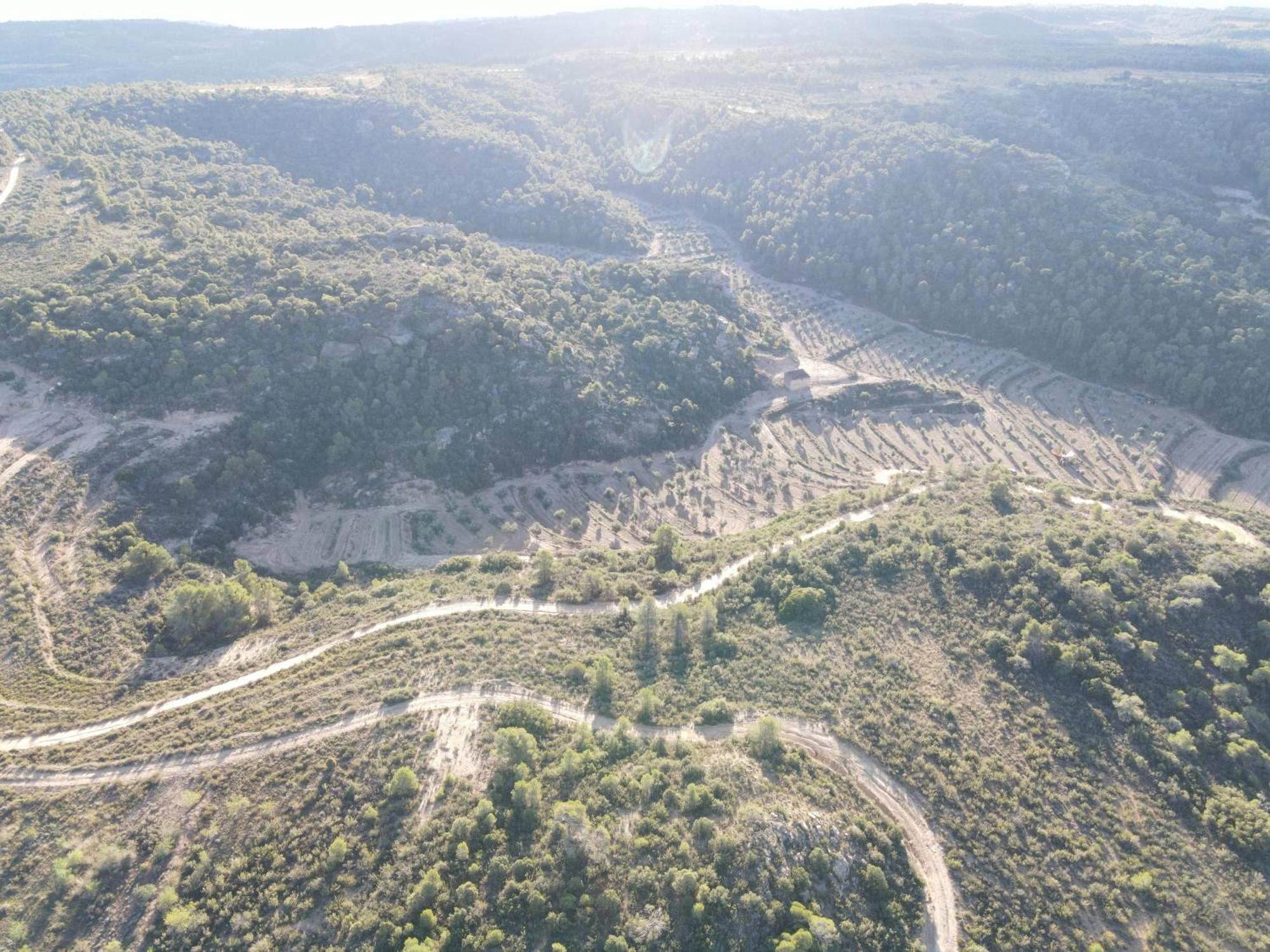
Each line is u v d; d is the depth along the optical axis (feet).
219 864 215.31
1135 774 246.06
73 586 321.32
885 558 341.82
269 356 458.50
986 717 266.77
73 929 204.03
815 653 300.40
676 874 203.62
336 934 198.29
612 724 268.82
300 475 450.30
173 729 260.42
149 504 382.42
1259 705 263.90
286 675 289.33
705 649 309.83
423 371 488.85
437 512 449.06
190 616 311.88
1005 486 401.49
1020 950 207.82
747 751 252.62
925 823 235.61
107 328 431.43
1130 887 218.18
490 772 241.55
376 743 251.39
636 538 453.58
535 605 344.28
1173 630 284.41
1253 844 224.74
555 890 204.95
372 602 349.82
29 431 388.16
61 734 258.37
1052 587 306.96
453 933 196.24
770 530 414.21
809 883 208.95
